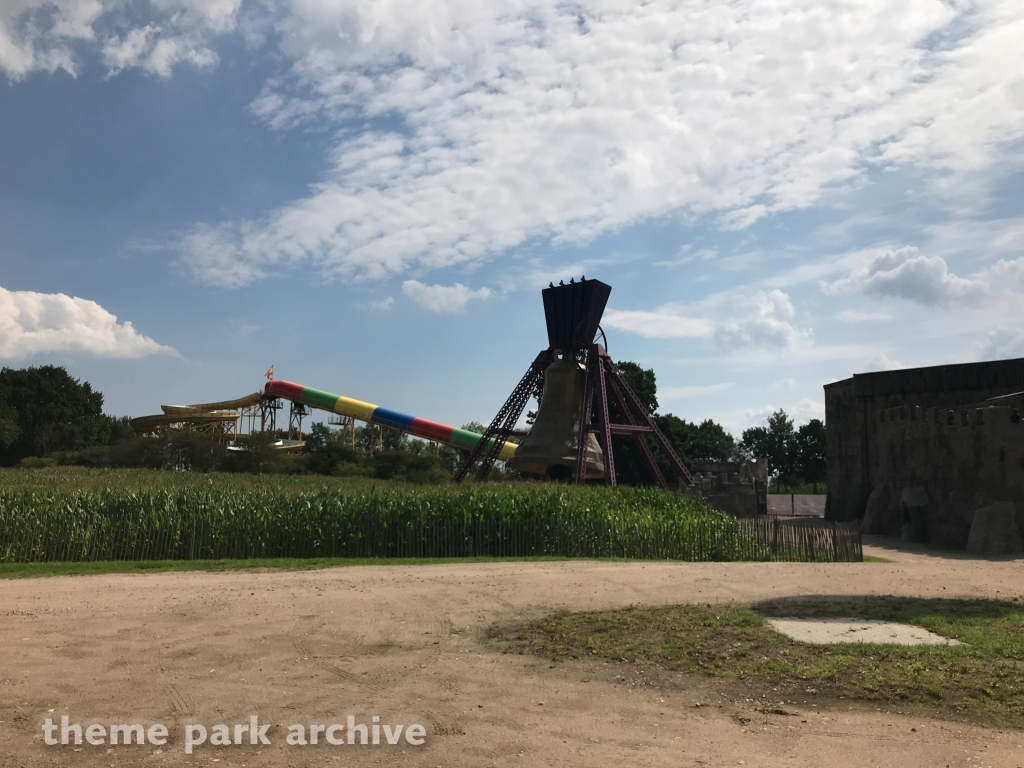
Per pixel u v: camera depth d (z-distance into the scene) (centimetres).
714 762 811
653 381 9481
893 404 5141
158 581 2033
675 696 1034
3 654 1200
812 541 3072
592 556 3000
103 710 955
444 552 2973
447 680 1109
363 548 2958
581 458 5928
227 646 1282
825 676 1084
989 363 4697
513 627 1441
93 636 1331
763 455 12575
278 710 970
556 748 850
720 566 2512
